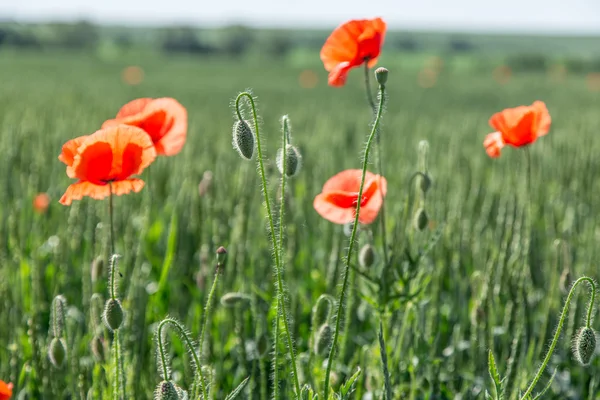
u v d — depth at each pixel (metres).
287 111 24.56
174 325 3.30
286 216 5.74
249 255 6.49
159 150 4.53
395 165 11.08
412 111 27.48
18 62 67.25
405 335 4.82
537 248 6.38
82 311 6.09
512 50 185.25
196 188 6.89
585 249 6.70
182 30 126.75
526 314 5.36
